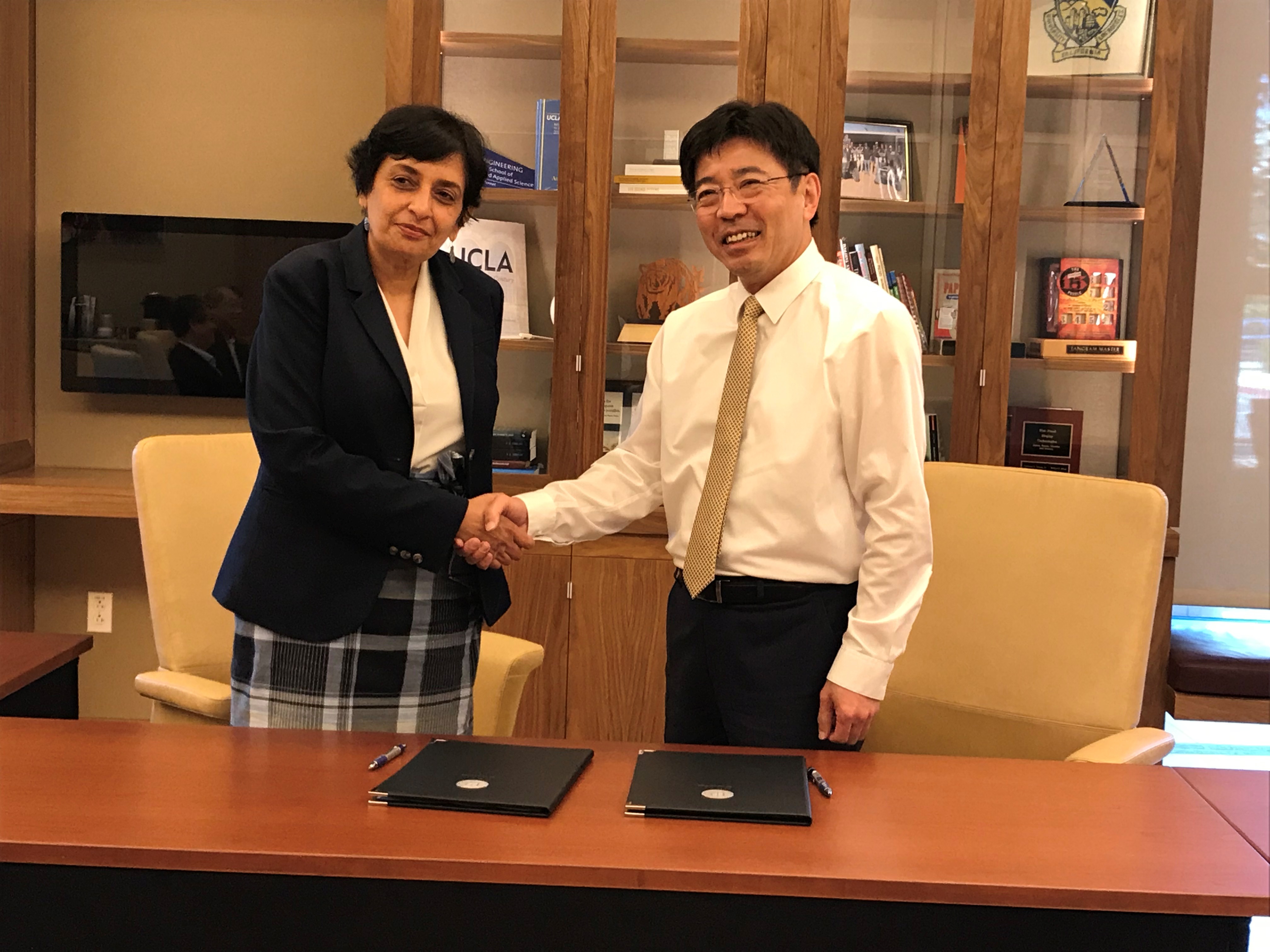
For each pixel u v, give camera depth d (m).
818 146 1.75
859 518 1.73
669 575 3.17
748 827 1.23
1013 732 2.00
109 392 3.64
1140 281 3.19
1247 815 1.31
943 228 3.21
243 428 3.74
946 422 3.26
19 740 1.44
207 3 3.60
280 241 3.57
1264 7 3.76
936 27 3.14
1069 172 3.19
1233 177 3.82
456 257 3.21
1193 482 3.92
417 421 1.78
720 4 3.15
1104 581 1.94
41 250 3.68
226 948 1.14
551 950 1.13
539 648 2.32
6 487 3.28
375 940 1.13
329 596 1.72
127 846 1.12
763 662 1.70
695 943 1.12
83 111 3.64
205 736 1.48
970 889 1.10
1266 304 3.84
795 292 1.72
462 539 1.73
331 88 3.63
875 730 2.15
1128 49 3.14
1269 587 3.93
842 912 1.11
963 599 2.07
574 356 3.21
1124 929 1.11
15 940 1.14
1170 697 3.25
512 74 3.18
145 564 2.30
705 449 1.80
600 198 3.18
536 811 1.24
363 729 1.76
